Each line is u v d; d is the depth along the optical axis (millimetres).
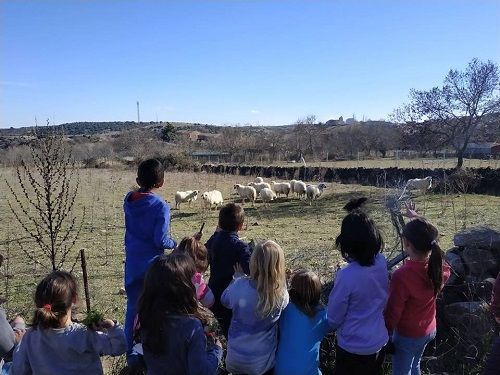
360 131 57281
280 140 55219
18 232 15547
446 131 27312
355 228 3705
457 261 5910
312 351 3723
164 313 2924
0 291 8992
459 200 20203
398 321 3912
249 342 3674
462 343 5191
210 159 52688
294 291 3785
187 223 18062
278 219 18250
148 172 4723
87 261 11555
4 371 3682
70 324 3273
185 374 2959
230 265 4621
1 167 33875
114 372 4875
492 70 26203
